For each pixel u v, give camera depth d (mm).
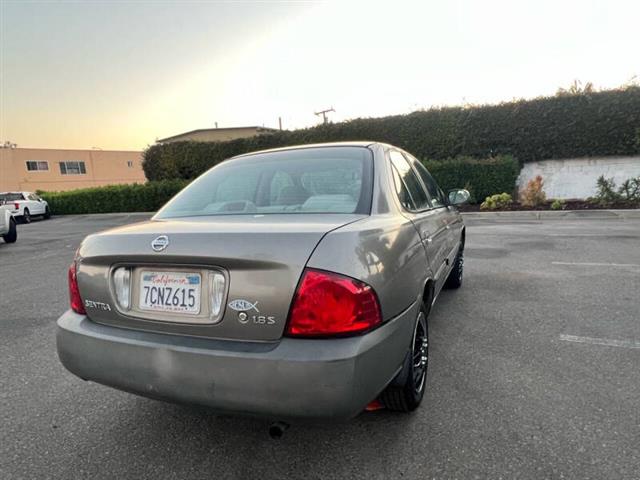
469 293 4559
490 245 7387
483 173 13484
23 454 2129
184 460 2041
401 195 2582
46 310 4664
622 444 1991
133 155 46906
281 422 1650
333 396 1510
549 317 3730
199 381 1649
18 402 2646
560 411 2281
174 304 1773
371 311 1638
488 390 2537
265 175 2549
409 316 2020
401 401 2189
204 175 2910
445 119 14844
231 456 2057
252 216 2109
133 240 1874
